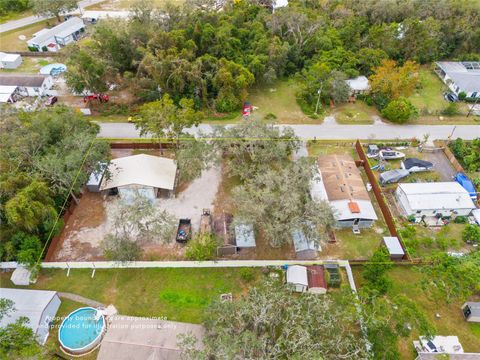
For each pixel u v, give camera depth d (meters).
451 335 32.69
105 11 96.25
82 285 36.34
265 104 64.38
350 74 66.75
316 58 70.31
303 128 58.38
